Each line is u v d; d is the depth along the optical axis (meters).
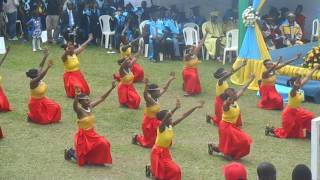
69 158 11.30
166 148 10.32
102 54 21.78
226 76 13.54
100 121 13.84
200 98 16.23
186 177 10.61
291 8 23.67
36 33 21.59
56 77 18.00
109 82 17.58
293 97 12.90
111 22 23.00
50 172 10.63
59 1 23.27
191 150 12.05
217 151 11.78
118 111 14.73
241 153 11.49
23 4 23.78
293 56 19.27
